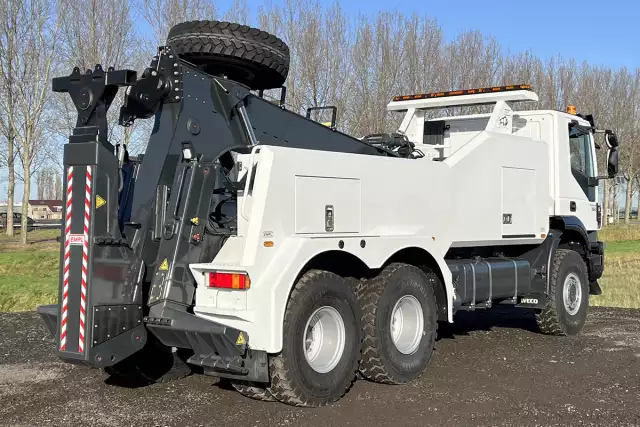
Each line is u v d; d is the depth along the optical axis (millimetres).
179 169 5465
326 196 5672
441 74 24172
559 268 8734
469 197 7316
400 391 5961
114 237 5008
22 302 12227
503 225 7793
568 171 9156
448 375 6574
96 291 4887
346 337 5672
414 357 6316
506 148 7895
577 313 9023
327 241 5508
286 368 5184
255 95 6242
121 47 24688
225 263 5320
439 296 6820
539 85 32469
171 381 6332
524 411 5383
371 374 6086
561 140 9039
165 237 5332
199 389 6055
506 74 29266
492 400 5691
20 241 31922
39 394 5902
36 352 7625
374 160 6152
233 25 6113
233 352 5027
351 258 5918
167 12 22469
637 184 59719
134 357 6098
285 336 5172
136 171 5453
